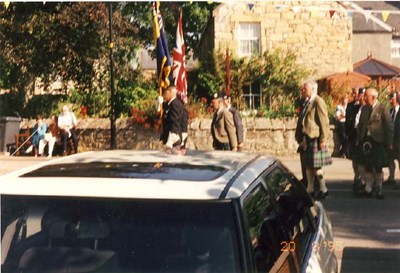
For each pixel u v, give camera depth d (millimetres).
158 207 3010
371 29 40000
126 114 21828
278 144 17391
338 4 25812
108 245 3012
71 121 18125
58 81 26047
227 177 3230
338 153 17344
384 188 11641
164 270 2918
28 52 21234
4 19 20578
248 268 2844
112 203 3047
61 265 3043
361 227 8352
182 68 16734
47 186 3156
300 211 4180
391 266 6562
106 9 21062
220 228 2924
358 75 25688
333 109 19703
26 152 18609
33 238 3121
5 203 3109
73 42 21406
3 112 22609
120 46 22156
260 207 3279
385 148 10453
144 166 3465
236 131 11500
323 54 26516
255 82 26484
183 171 3340
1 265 3102
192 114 17891
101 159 3705
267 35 26438
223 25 26328
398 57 40500
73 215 3055
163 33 16094
